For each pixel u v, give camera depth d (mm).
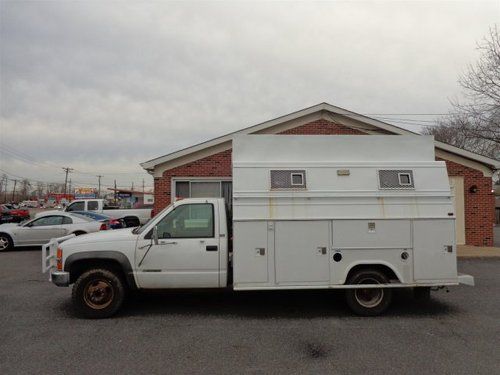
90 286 6148
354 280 6207
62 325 5805
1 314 6375
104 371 4242
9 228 14727
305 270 6145
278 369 4305
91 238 6258
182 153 13828
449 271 6277
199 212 6324
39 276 9602
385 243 6238
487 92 18391
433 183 6488
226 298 7363
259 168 6395
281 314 6391
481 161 14258
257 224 6133
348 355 4695
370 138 6836
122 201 57438
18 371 4230
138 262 6133
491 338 5270
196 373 4203
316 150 6770
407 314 6398
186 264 6164
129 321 6000
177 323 5910
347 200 6309
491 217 14367
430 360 4539
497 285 8500
